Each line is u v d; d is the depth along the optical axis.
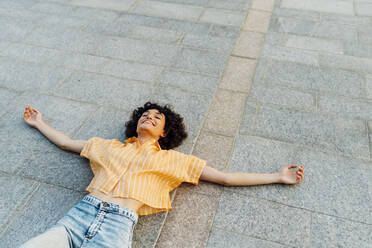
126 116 3.62
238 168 3.11
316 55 4.49
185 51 4.57
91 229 2.32
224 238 2.60
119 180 2.57
